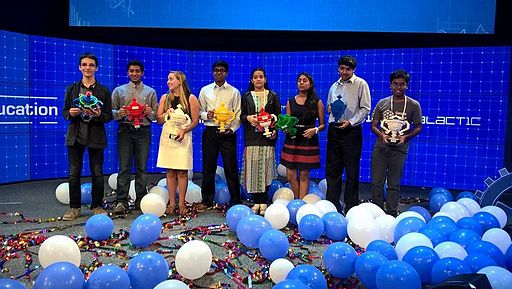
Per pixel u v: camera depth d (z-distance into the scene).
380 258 2.72
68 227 4.12
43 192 5.75
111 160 7.00
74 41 6.55
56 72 6.48
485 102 6.15
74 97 4.28
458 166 6.36
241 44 7.24
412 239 3.07
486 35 6.35
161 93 7.02
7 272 3.03
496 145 6.14
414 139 6.58
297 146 4.66
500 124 6.11
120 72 6.85
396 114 4.49
